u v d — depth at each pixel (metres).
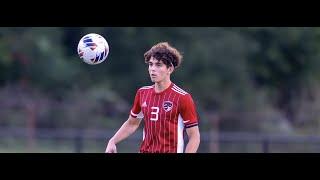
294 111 106.19
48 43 100.19
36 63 98.12
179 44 103.88
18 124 83.19
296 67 111.31
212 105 102.75
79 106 89.94
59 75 98.56
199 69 103.06
